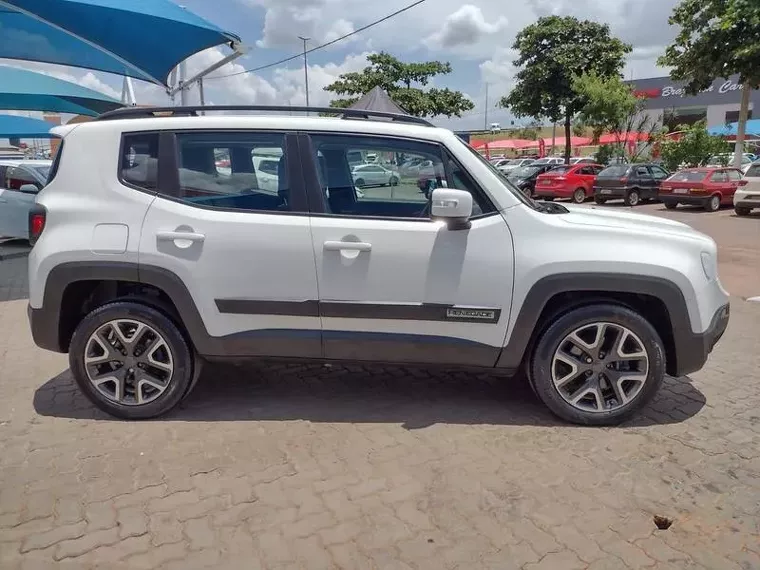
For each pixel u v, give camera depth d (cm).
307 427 374
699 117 5047
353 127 369
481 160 380
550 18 2911
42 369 479
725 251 1112
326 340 368
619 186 2094
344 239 356
